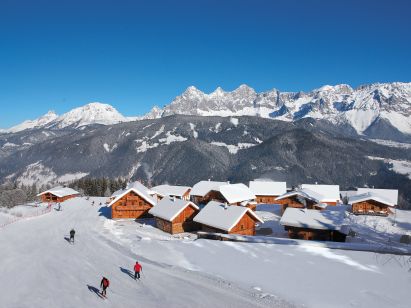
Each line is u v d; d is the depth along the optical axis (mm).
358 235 49312
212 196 73062
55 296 22875
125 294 23547
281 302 21938
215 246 36812
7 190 113000
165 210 52906
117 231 50281
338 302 21625
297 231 46656
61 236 45531
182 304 21781
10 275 27188
